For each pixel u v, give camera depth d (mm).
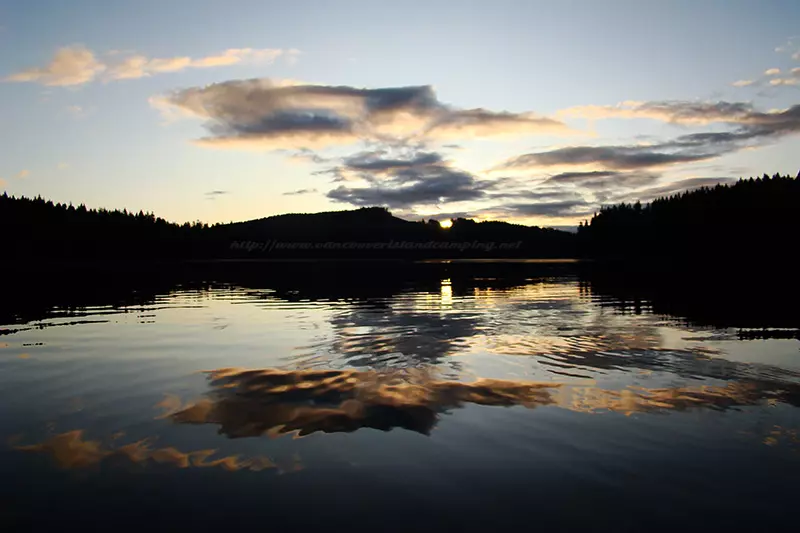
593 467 4836
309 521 3891
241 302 21156
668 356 9688
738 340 11352
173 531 3756
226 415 6328
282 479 4605
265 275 46500
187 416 6289
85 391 7395
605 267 62625
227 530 3771
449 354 9953
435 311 17297
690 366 8859
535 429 5824
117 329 13461
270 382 7875
